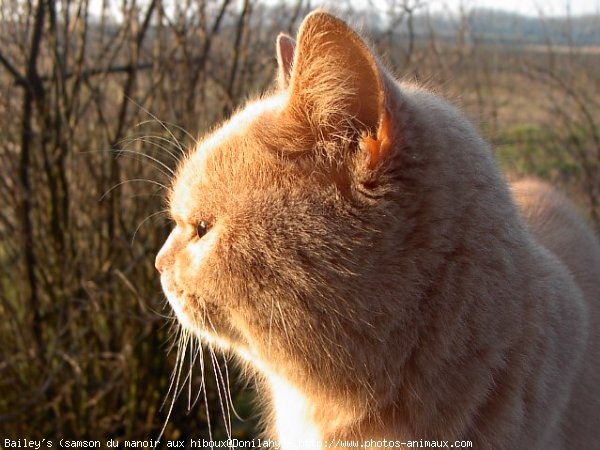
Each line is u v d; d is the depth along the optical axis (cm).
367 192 31
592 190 86
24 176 57
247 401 71
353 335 33
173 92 59
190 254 35
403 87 35
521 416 34
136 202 60
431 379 33
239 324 35
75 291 60
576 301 39
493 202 34
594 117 118
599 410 42
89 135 60
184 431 65
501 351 33
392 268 32
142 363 63
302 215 32
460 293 33
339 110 31
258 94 51
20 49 57
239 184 33
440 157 32
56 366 60
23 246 59
